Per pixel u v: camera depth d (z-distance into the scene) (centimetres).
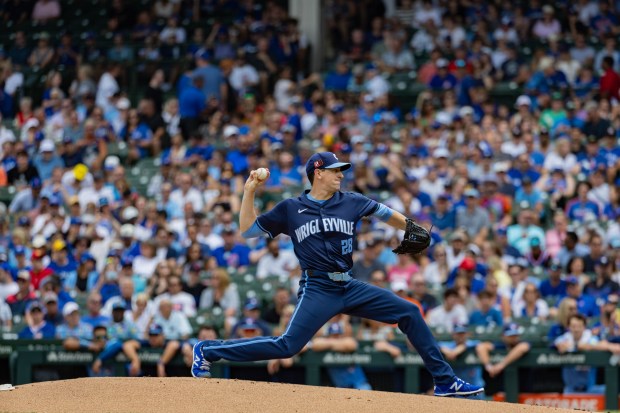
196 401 2892
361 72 8194
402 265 5712
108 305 5556
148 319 5300
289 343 3039
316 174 3072
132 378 3122
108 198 6869
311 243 3044
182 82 8088
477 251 5728
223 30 8944
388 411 2850
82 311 5656
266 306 5653
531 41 8669
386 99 7838
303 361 5009
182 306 5466
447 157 6725
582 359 4975
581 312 5388
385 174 6756
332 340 5012
